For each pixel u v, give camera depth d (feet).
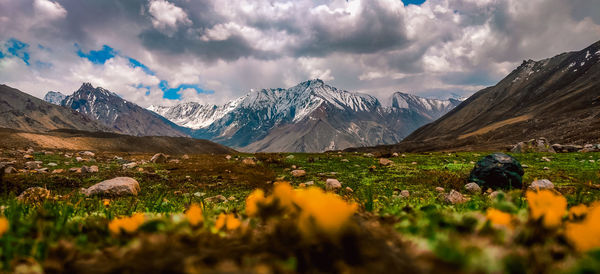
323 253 1.83
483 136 458.91
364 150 488.02
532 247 2.23
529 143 119.34
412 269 1.70
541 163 77.05
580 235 2.18
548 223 2.34
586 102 432.25
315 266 1.80
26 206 8.95
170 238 2.67
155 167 79.77
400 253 1.99
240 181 61.82
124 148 402.52
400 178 61.46
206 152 492.54
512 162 43.16
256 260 1.93
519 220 2.93
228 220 3.31
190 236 2.75
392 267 1.71
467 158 92.89
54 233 3.75
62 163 81.51
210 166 82.33
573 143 282.15
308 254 1.84
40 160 83.66
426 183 54.03
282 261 1.86
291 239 2.09
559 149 125.18
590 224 2.21
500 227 2.69
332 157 101.09
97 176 57.26
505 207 3.50
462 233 2.53
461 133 582.76
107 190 37.58
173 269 1.95
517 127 444.55
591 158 81.87
